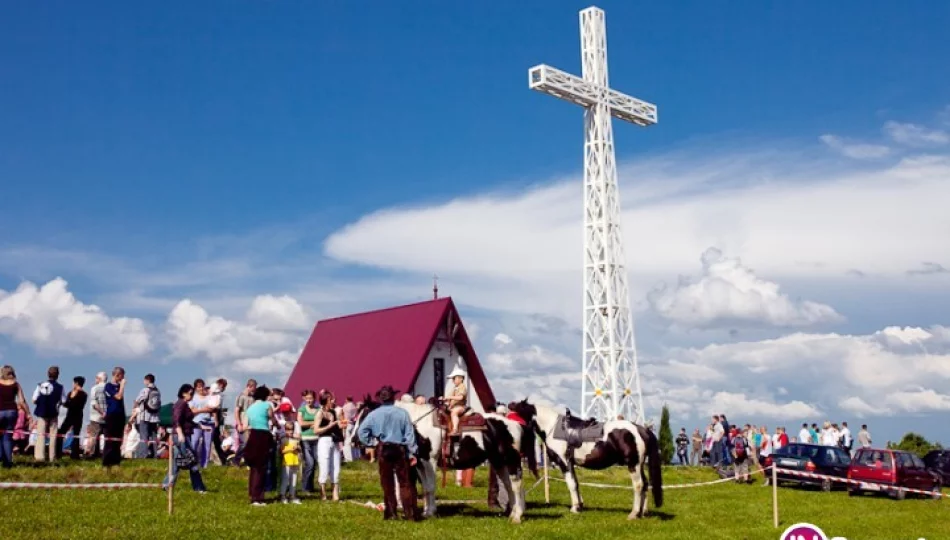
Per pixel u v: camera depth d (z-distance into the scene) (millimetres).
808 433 44438
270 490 23578
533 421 21906
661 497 21453
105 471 24750
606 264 59938
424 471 20531
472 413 20578
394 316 49219
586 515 21578
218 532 17609
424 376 46219
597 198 61000
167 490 22703
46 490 21969
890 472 32406
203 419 27234
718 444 41188
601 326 59844
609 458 21562
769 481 35594
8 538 16266
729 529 21062
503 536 18094
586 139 61594
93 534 16922
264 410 21297
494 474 22422
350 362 49062
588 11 61844
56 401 26703
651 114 64312
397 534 17906
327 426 22688
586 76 61500
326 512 20234
